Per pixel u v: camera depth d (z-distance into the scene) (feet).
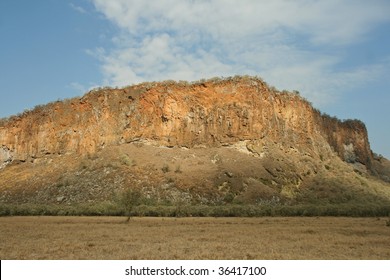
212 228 167.43
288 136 426.51
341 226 179.93
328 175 396.16
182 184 333.01
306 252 97.96
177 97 414.82
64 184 356.79
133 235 138.31
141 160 373.81
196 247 106.42
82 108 433.48
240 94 409.49
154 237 131.95
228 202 314.55
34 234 141.59
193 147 398.62
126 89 430.20
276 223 199.11
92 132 416.26
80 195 332.39
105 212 265.54
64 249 102.78
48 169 403.75
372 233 147.74
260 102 409.90
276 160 378.32
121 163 367.04
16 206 281.95
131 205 246.47
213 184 335.26
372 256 92.43
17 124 472.44
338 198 343.26
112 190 328.29
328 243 115.24
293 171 372.99
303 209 274.57
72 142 424.87
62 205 310.86
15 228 168.35
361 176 462.19
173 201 309.83
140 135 406.62
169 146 400.47
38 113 461.37
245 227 172.96
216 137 398.83
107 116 419.95
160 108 412.16
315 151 436.35
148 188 326.65
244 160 368.68
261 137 395.34
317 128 488.02
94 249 103.04
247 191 327.88
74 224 191.31
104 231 153.79
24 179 398.01
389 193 407.64
